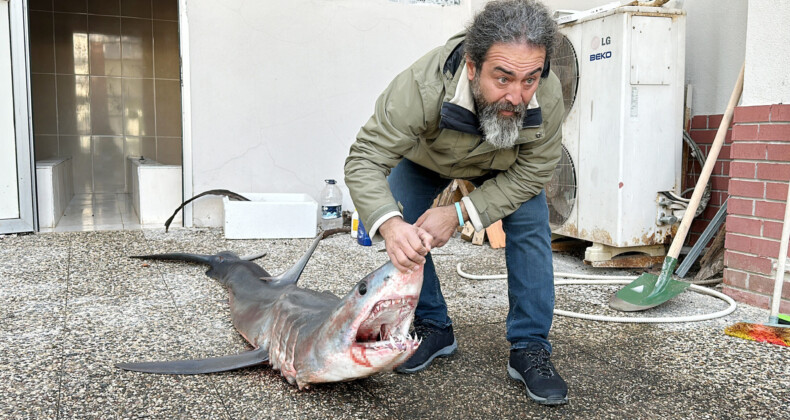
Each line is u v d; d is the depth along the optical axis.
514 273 2.28
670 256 3.37
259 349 2.38
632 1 3.95
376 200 1.84
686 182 4.55
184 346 2.59
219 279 3.54
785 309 3.14
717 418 2.02
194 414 1.98
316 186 5.94
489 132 1.77
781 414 2.05
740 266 3.38
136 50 9.09
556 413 2.05
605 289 3.68
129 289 3.46
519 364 2.24
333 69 5.87
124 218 6.26
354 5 5.87
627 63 3.78
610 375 2.36
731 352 2.61
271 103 5.71
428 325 2.49
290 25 5.69
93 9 8.84
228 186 5.68
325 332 1.91
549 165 2.09
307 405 2.06
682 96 3.98
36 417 1.94
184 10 5.38
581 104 4.14
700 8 4.41
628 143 3.85
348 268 4.09
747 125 3.29
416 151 2.16
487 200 2.05
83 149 8.98
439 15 6.17
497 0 1.74
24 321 2.87
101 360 2.41
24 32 5.03
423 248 1.69
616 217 3.90
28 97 5.09
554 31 1.67
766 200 3.21
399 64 6.10
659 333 2.85
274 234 5.16
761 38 3.22
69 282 3.59
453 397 2.16
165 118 9.32
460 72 1.83
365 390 2.20
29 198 5.16
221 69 5.54
